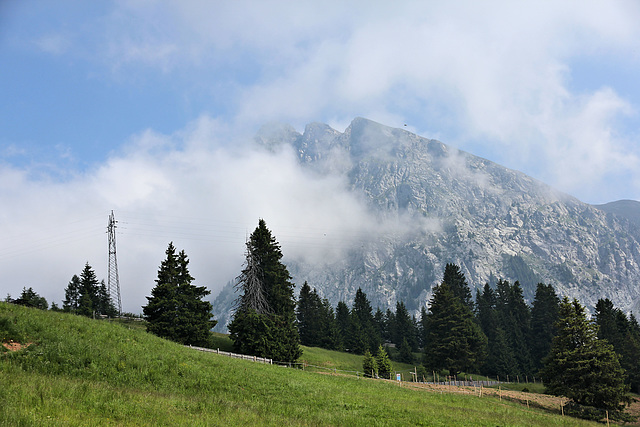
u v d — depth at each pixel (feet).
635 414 195.11
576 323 198.08
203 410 70.44
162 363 100.99
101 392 69.41
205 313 236.84
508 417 118.42
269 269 262.26
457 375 315.37
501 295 470.80
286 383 115.75
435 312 325.83
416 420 89.92
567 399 209.97
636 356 289.33
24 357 82.17
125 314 338.75
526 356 370.32
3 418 48.19
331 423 76.59
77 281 384.27
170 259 236.43
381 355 273.54
